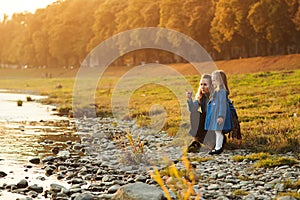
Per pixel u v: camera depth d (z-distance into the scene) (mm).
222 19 55844
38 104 30844
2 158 11219
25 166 10250
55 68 103312
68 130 17000
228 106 11391
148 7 70125
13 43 123875
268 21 50938
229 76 36094
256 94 24984
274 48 56812
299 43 54531
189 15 62219
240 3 53719
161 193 7113
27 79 81375
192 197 7406
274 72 35812
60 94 38812
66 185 8547
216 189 8000
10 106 28875
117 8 81125
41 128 17719
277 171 9242
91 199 7379
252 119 16172
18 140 14406
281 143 11508
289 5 50219
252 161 10328
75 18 95500
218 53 64750
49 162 10633
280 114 16797
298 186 8008
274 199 7191
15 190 8094
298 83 28172
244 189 7973
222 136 11398
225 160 10484
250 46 60688
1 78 90438
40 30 112000
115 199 7199
